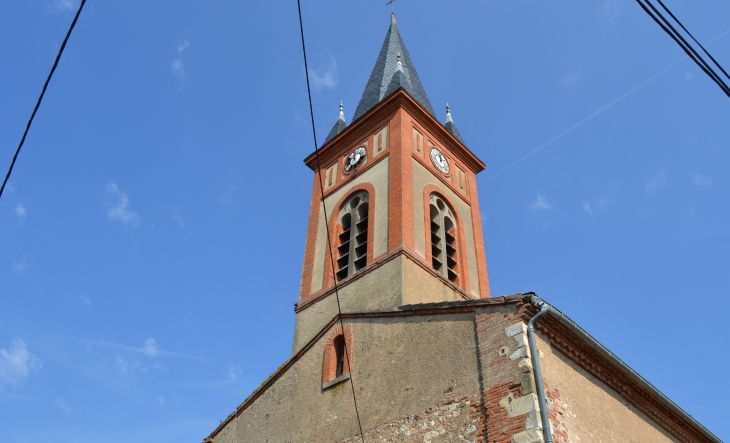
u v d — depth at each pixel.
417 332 19.25
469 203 30.36
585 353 18.06
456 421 16.42
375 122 30.06
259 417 22.36
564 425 15.75
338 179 30.06
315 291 26.00
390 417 18.08
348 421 19.14
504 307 17.28
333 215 28.44
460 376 17.16
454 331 18.20
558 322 17.09
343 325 21.92
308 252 28.09
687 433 22.16
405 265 23.12
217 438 23.39
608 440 17.28
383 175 27.39
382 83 34.22
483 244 29.48
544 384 15.97
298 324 24.89
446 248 27.06
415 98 30.95
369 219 26.36
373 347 20.28
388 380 18.97
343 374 20.41
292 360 22.78
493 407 15.80
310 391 21.20
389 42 37.91
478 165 32.31
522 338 16.27
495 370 16.36
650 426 20.14
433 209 27.86
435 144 30.31
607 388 18.80
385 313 20.62
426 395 17.59
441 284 24.38
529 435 14.72
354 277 24.45
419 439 16.92
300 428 20.47
